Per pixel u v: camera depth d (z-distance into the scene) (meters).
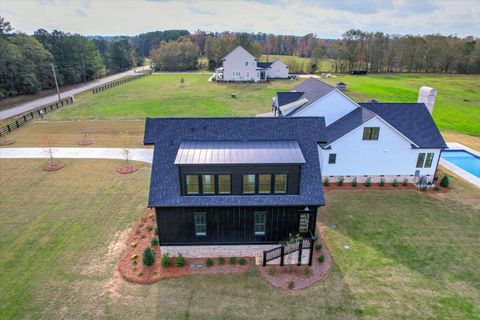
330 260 17.08
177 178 16.75
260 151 16.69
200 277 15.80
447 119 46.94
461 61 106.94
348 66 117.31
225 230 16.86
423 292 14.87
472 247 18.12
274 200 16.38
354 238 18.94
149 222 20.16
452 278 15.75
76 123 44.19
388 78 95.44
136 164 29.81
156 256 17.22
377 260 17.05
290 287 15.19
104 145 35.12
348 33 115.56
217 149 16.91
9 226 19.73
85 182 25.94
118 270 16.14
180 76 101.50
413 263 16.81
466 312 13.73
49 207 22.00
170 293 14.77
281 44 179.25
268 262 16.78
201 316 13.56
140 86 79.19
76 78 91.06
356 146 25.16
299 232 17.16
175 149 17.59
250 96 64.19
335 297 14.59
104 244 18.06
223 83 83.19
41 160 30.55
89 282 15.32
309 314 13.69
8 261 16.62
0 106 56.41
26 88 68.38
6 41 64.56
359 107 27.77
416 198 23.88
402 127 26.34
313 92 31.30
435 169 26.05
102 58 125.69
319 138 18.05
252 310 13.91
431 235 19.23
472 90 72.56
